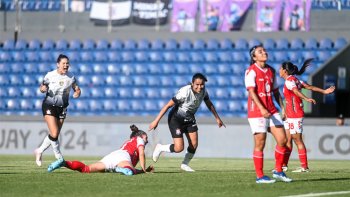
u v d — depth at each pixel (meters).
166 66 98.44
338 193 31.52
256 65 35.88
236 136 78.88
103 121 81.94
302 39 97.06
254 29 98.56
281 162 37.22
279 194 30.86
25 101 98.94
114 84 97.75
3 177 39.19
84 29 103.31
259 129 35.53
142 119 80.56
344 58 87.38
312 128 77.12
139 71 98.56
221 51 98.25
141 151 42.69
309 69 94.50
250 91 35.25
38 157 49.81
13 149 82.06
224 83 95.75
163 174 42.19
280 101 37.09
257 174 36.22
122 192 31.59
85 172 42.00
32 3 104.12
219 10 99.56
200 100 46.81
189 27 100.19
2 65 101.88
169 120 48.16
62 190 32.34
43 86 47.75
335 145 76.69
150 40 100.69
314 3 97.94
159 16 101.12
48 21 104.25
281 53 96.25
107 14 102.69
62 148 81.19
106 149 80.44
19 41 104.00
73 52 101.44
